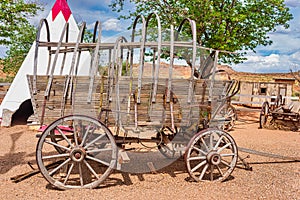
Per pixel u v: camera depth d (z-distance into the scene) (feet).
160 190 14.26
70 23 30.45
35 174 15.98
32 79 13.88
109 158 18.29
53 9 30.19
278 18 37.93
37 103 13.89
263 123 34.24
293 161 19.97
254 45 37.55
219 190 14.47
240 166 18.67
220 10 35.09
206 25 33.45
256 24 36.37
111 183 15.06
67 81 13.91
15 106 28.76
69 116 13.51
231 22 35.12
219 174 16.96
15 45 53.26
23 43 53.57
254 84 51.08
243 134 29.99
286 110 33.60
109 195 13.44
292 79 47.47
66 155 13.80
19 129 27.48
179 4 35.58
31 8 40.06
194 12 32.63
